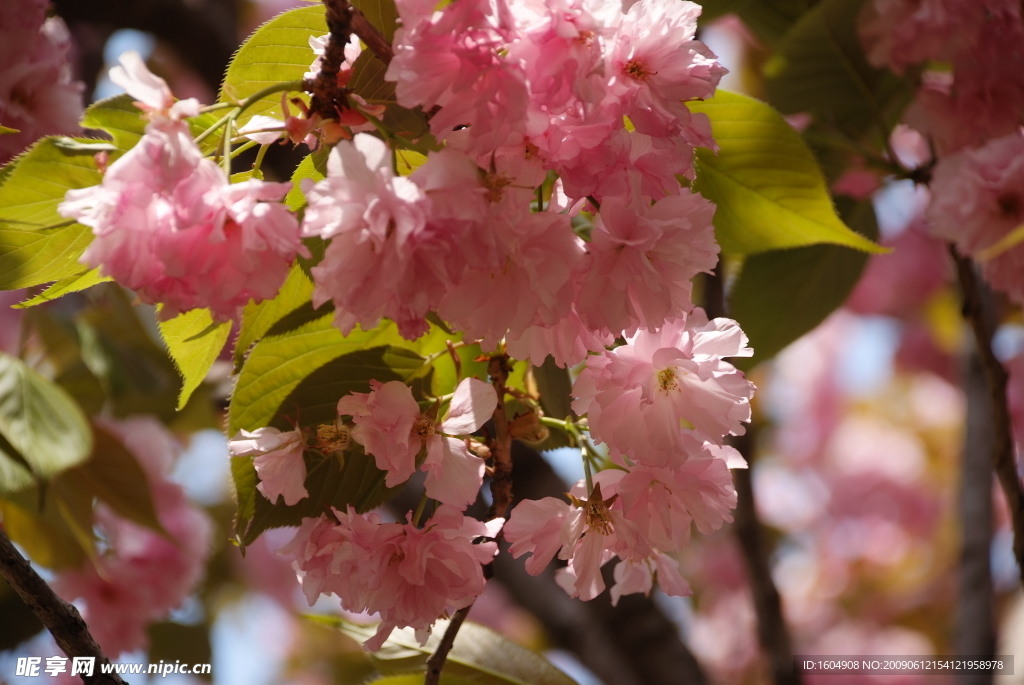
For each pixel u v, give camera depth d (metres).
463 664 0.83
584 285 0.75
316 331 0.80
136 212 0.71
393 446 0.76
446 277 0.72
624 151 0.75
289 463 0.77
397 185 0.71
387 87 0.76
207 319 0.80
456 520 0.76
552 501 0.78
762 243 0.90
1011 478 0.89
